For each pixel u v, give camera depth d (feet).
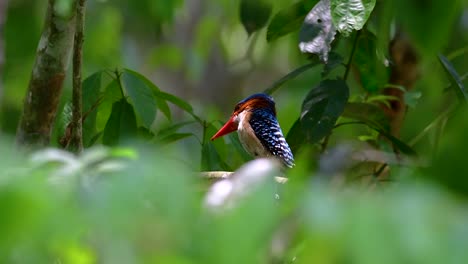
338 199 10.76
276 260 15.44
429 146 39.40
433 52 12.15
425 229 10.30
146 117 34.94
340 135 46.62
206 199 11.01
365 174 34.88
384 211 10.51
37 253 10.57
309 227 10.57
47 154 11.80
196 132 52.11
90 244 10.93
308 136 35.14
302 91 58.85
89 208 10.55
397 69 42.16
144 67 75.61
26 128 35.04
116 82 36.88
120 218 10.52
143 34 73.00
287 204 10.93
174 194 10.74
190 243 10.51
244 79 80.69
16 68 65.46
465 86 40.73
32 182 10.44
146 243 10.52
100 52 68.95
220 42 74.38
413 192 10.63
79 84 33.09
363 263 10.25
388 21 14.78
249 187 10.80
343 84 35.60
